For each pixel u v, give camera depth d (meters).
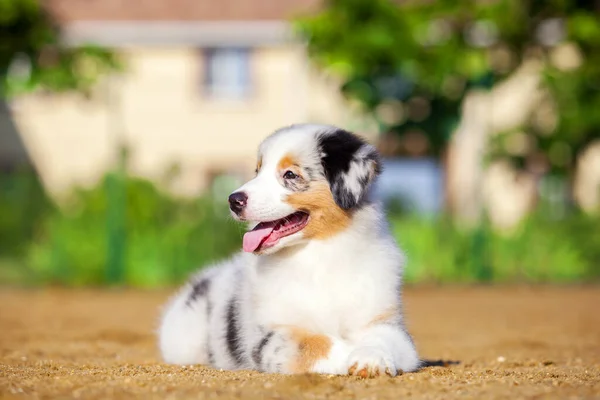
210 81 24.30
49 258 17.30
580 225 18.06
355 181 5.98
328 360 5.50
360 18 15.52
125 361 6.97
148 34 23.83
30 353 7.57
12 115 23.91
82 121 23.94
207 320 6.70
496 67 17.27
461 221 17.83
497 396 4.70
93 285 17.02
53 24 16.59
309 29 15.58
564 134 16.59
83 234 17.28
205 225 17.53
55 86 16.09
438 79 15.48
